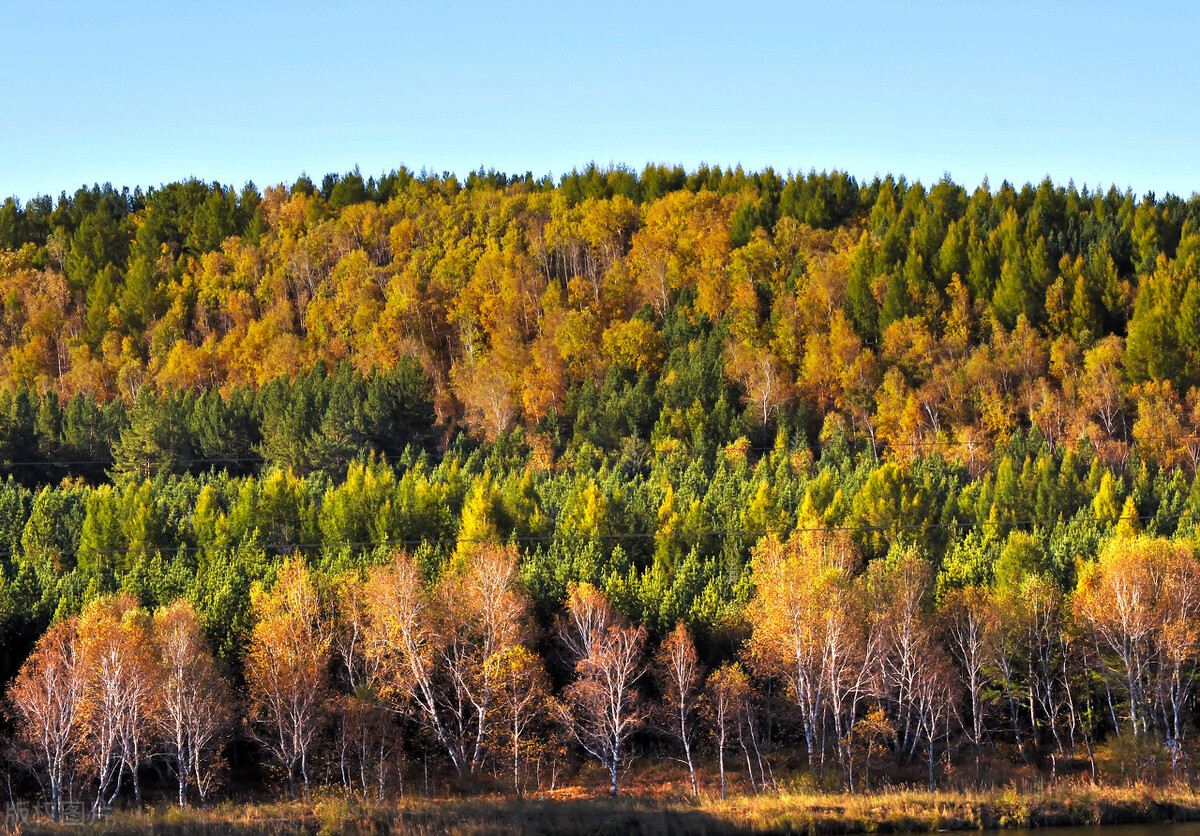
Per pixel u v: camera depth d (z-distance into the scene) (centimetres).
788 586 5981
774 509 8362
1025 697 6688
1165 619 6122
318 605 6244
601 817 4250
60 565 7988
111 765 5762
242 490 9150
